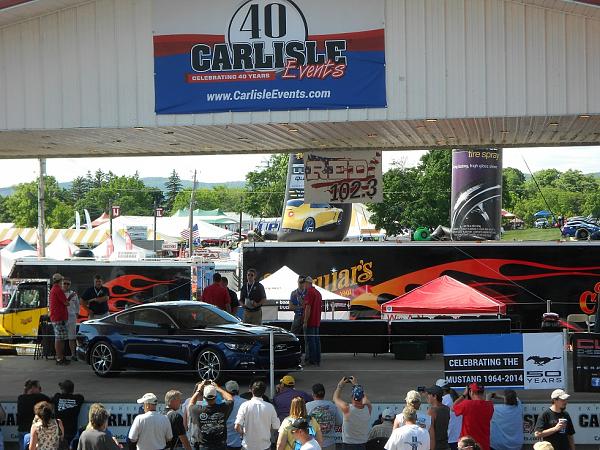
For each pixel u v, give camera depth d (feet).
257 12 54.75
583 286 83.25
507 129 64.54
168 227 224.53
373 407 44.19
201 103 55.36
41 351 71.92
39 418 38.04
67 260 102.01
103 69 56.03
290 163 104.58
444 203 172.45
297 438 32.86
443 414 39.60
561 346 45.21
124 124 55.88
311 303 62.95
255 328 56.95
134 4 55.72
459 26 52.95
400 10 53.52
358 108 54.08
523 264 83.92
